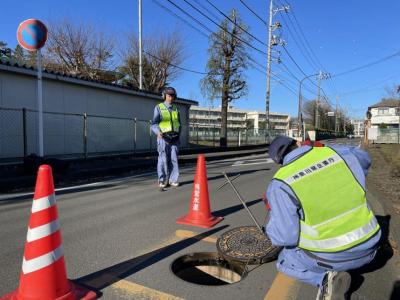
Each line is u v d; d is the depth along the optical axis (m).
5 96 11.97
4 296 3.13
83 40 31.39
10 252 4.26
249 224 5.53
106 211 6.21
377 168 12.84
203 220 5.47
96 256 4.15
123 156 15.30
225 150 24.11
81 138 14.80
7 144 12.00
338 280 2.65
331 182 2.67
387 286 3.57
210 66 28.94
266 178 10.58
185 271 4.32
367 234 2.65
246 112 113.88
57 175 9.41
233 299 3.26
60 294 3.00
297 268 2.89
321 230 2.62
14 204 6.72
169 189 8.39
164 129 8.19
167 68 35.00
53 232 3.00
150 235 4.93
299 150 2.88
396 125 72.38
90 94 15.35
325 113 95.25
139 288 3.41
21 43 9.30
